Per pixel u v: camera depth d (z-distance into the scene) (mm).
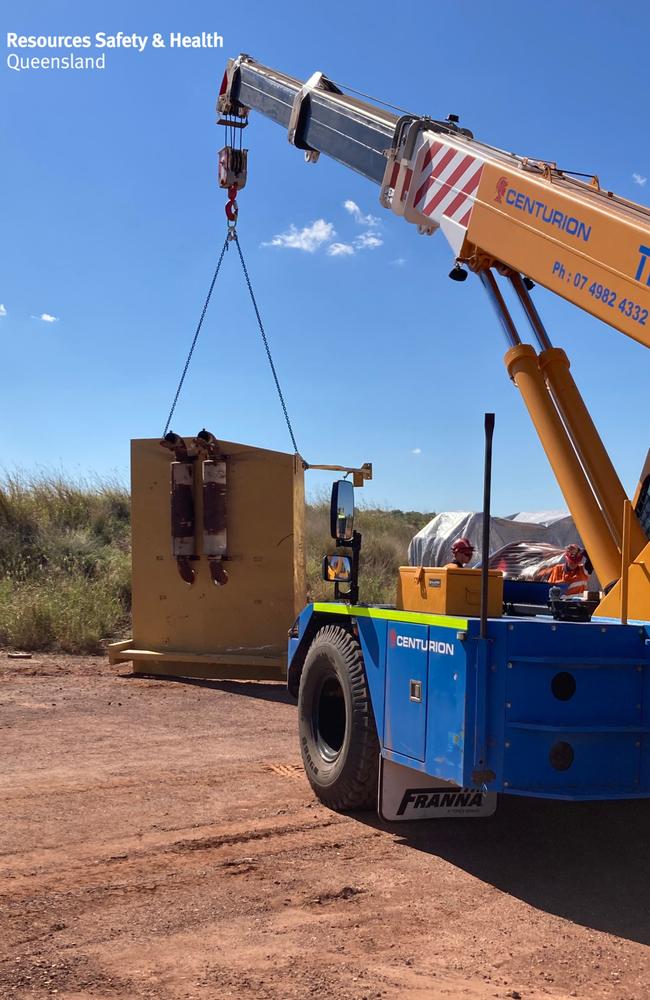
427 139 7781
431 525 18734
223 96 11445
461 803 5949
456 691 5016
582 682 4941
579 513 6078
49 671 12133
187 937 4324
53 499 20391
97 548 18625
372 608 6145
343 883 5090
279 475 12117
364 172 8891
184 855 5465
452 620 5105
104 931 4367
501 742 4844
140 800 6574
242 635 12133
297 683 7738
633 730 4934
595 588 8969
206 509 12086
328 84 9953
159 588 12461
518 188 6484
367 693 6176
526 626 4906
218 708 10188
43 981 3834
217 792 6840
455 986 3895
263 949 4215
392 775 5801
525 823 6285
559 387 6402
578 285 5863
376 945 4297
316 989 3818
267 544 12117
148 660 12227
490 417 4816
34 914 4539
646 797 4863
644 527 5859
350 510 6723
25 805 6379
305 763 6867
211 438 12008
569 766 4883
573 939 4422
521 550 12531
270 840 5797
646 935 4500
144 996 3725
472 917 4664
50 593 15195
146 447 12586
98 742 8367
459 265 7145
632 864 5508
